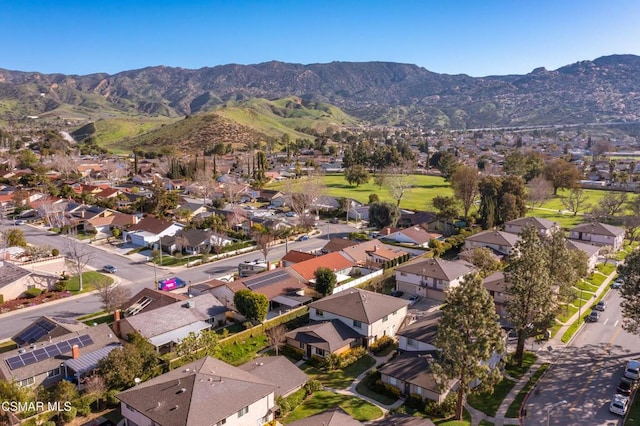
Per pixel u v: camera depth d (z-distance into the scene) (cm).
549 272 5584
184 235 9962
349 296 6122
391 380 4766
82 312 6700
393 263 8569
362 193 17112
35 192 14512
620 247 10588
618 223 12294
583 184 18462
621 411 4284
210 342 5200
